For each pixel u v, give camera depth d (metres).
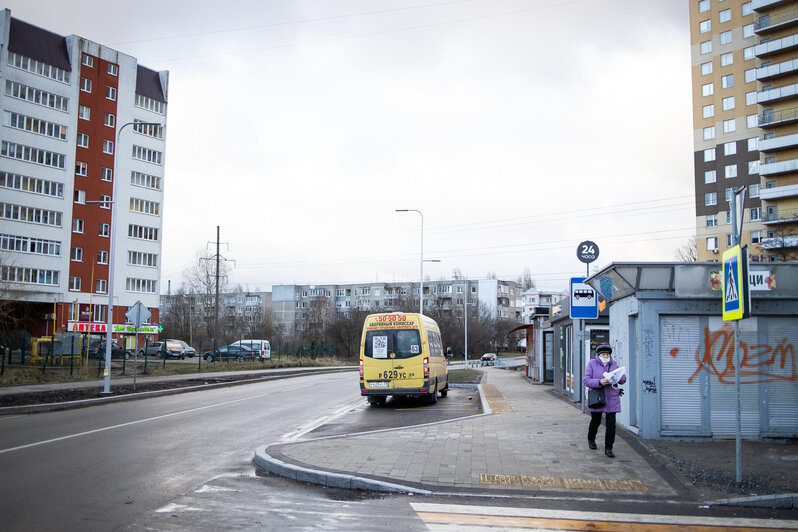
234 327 78.50
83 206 60.66
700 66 66.75
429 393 17.66
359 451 9.41
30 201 56.75
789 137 58.59
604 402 9.04
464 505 6.81
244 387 26.09
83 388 21.56
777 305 10.23
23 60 56.88
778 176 60.31
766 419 10.16
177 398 20.48
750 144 62.72
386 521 6.18
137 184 65.56
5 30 55.66
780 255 54.50
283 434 12.11
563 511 6.57
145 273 65.56
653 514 6.48
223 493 7.30
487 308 108.50
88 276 60.41
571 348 17.98
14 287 46.56
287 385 27.38
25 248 56.16
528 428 11.61
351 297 122.25
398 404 18.62
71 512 6.30
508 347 101.94
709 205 65.25
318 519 6.23
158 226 67.31
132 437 11.52
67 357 32.22
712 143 65.44
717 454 9.07
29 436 11.54
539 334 26.14
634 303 10.71
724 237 63.88
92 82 62.12
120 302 63.00
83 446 10.41
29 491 7.16
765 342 10.28
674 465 8.33
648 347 10.37
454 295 116.50
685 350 10.37
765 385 10.21
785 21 60.50
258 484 7.80
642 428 10.27
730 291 7.83
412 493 7.33
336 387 25.91
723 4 65.38
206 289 69.25
